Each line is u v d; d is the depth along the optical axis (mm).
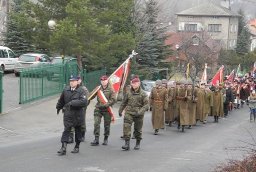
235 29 93750
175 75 51094
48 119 17719
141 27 39531
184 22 90125
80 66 32094
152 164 11109
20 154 11539
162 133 17406
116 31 34531
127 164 10945
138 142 13188
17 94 22641
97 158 11477
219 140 16312
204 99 22125
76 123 11602
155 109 16734
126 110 12914
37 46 33656
